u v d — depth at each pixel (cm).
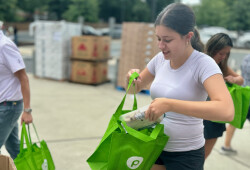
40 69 858
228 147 377
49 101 603
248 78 337
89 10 5438
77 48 797
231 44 252
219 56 253
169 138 170
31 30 854
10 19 4466
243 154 381
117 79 752
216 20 4756
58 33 804
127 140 147
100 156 160
